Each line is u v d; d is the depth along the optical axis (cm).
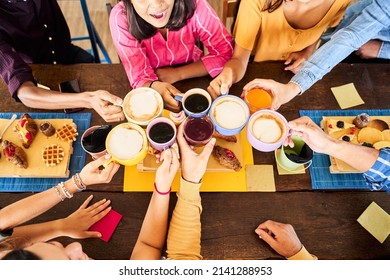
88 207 116
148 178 120
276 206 117
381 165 108
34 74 141
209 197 118
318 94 138
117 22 140
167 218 111
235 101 115
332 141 110
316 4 143
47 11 162
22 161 118
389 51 162
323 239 112
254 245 111
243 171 122
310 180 121
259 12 144
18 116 132
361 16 138
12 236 95
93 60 199
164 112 130
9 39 158
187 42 153
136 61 142
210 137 107
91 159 124
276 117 111
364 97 137
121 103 119
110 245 110
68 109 131
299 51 165
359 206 117
